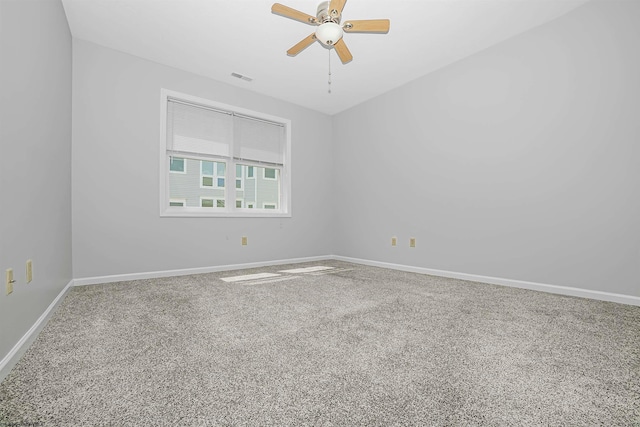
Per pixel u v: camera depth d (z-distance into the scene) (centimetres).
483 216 278
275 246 387
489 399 92
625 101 203
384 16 233
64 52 221
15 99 126
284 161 404
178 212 312
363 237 401
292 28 248
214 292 233
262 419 81
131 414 83
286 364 114
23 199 134
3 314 110
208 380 102
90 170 259
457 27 246
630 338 143
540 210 242
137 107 285
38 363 114
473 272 285
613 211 207
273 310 186
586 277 219
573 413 85
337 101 402
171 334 145
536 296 224
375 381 102
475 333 148
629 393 96
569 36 227
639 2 198
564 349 130
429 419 82
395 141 361
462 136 295
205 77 330
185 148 318
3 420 80
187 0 216
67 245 230
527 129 249
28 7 144
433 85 320
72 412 84
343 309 189
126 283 265
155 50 278
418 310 187
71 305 194
